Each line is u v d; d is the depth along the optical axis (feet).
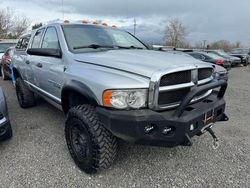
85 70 8.38
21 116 14.78
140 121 6.77
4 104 9.93
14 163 9.16
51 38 11.53
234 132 12.68
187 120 7.23
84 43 10.44
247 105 19.08
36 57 12.96
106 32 11.99
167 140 7.20
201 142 11.26
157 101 7.04
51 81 10.89
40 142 11.03
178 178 8.37
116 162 9.28
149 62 7.77
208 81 8.64
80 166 8.68
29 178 8.22
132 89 6.94
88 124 7.70
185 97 7.27
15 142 11.00
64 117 14.62
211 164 9.32
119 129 6.97
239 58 65.21
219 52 57.93
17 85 16.62
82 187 7.80
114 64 7.82
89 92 7.68
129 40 12.70
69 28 10.94
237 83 32.83
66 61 9.60
